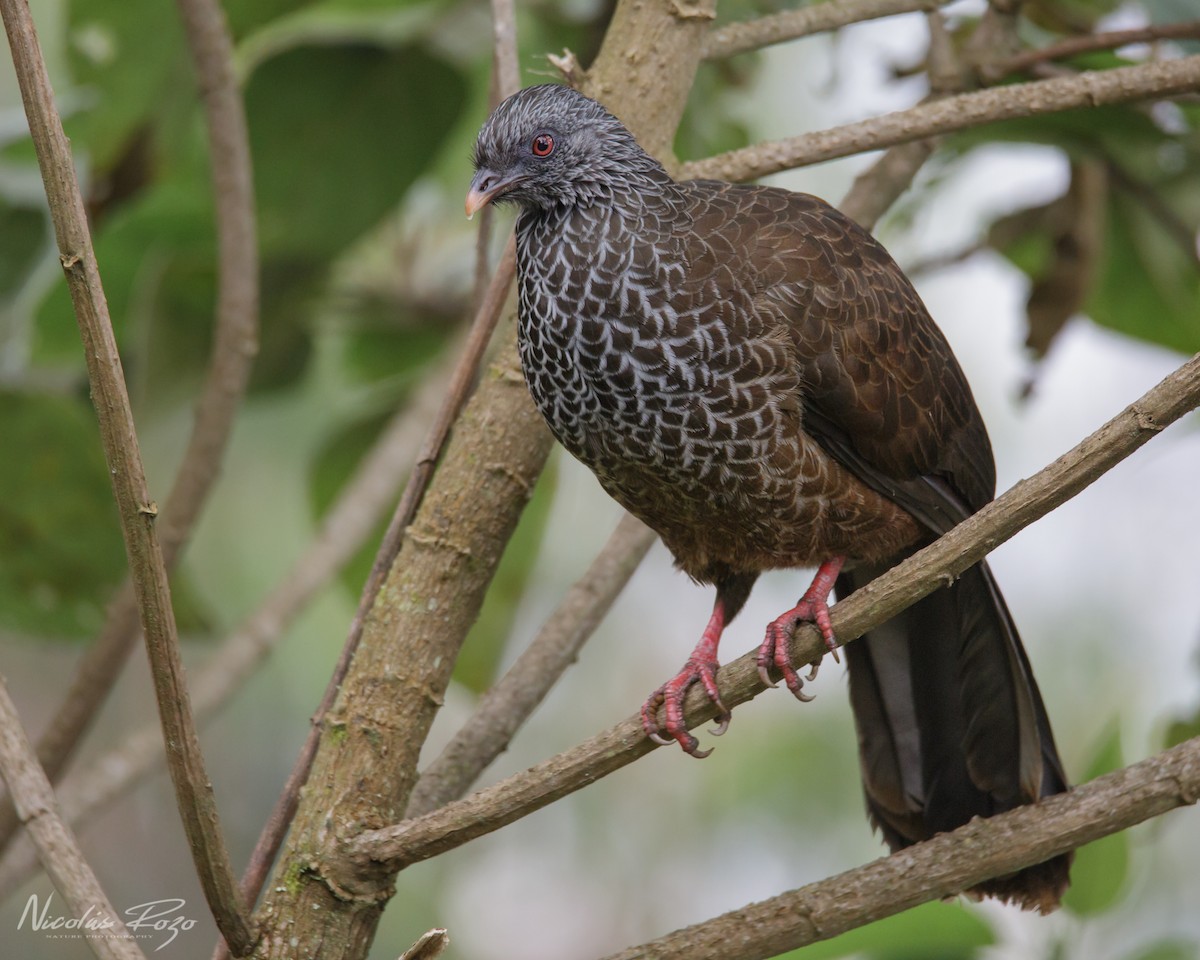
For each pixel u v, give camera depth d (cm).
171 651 597
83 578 1147
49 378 1242
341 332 1254
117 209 1170
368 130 1128
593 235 803
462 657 1159
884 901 661
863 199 941
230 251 945
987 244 1120
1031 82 892
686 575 920
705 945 658
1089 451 604
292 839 707
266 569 1597
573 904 1730
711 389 789
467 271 1268
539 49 1172
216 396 950
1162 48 1045
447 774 790
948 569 632
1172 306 1145
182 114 1102
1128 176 1065
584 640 848
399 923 1634
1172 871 1455
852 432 824
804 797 1631
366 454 1234
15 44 558
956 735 852
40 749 919
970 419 900
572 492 1641
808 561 864
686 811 1734
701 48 870
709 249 796
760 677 720
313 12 1213
